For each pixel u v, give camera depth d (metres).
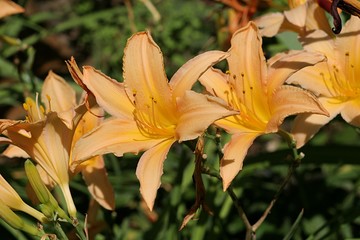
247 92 0.73
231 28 0.98
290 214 1.11
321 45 0.79
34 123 0.71
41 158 0.73
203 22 1.44
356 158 0.87
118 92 0.74
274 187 1.12
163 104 0.73
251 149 1.37
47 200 0.70
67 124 0.73
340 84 0.77
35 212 0.71
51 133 0.72
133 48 0.73
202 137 0.70
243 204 1.14
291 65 0.71
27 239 0.92
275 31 0.84
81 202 1.11
